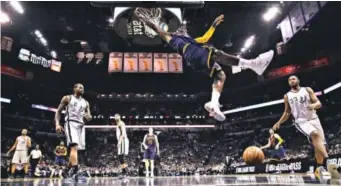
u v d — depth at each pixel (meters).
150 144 12.05
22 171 15.77
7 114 35.00
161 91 46.03
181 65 33.47
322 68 32.47
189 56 4.41
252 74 40.41
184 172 28.03
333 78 31.50
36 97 39.41
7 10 27.14
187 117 42.72
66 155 15.32
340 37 28.11
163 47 37.16
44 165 23.78
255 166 16.91
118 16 17.36
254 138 36.34
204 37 4.46
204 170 27.62
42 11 27.30
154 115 44.44
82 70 42.22
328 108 31.20
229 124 41.41
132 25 18.27
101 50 36.66
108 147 37.59
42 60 37.34
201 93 44.97
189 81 45.25
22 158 12.60
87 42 34.81
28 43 34.56
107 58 39.75
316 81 33.59
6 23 29.11
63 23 29.81
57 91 41.34
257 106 39.25
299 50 32.75
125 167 10.41
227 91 42.84
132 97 45.22
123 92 45.69
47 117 40.06
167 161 35.22
